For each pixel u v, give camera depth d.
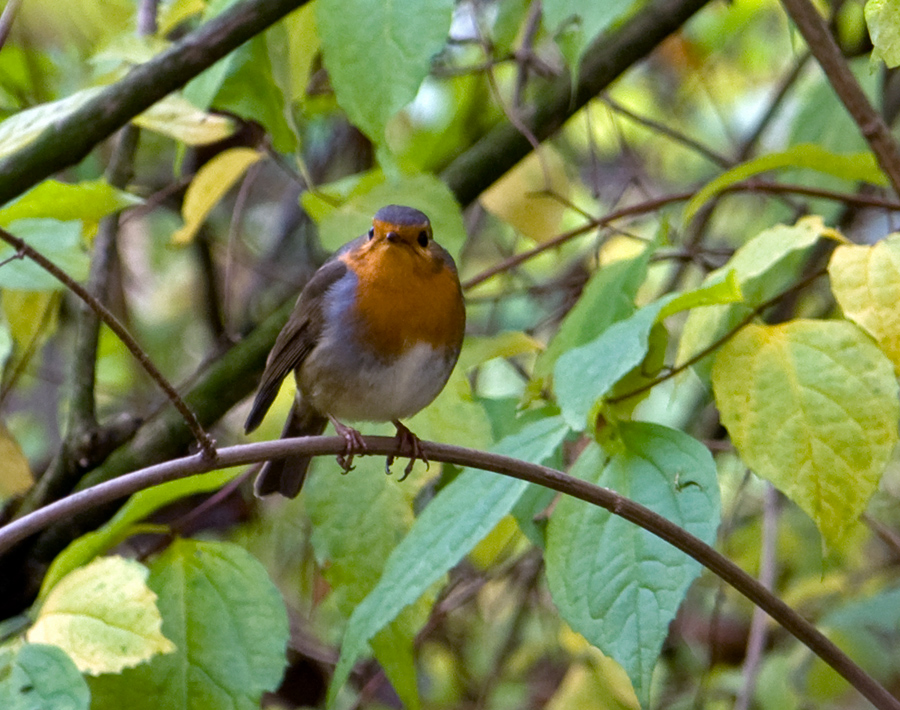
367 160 10.27
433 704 10.64
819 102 8.50
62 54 8.62
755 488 11.03
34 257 4.27
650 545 4.89
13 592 7.52
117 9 7.96
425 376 6.94
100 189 4.76
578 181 11.52
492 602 10.46
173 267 12.17
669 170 12.51
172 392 4.73
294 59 7.09
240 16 6.06
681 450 5.20
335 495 6.23
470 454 5.04
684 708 9.96
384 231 6.77
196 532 9.09
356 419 7.22
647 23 7.69
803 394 5.00
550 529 5.20
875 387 4.96
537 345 7.07
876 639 10.17
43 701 4.64
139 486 4.82
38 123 4.90
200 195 7.59
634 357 4.82
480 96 9.82
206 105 6.57
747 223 11.38
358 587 6.16
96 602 5.07
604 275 6.62
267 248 11.77
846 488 4.89
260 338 7.82
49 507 4.74
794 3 5.34
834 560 10.39
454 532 5.14
